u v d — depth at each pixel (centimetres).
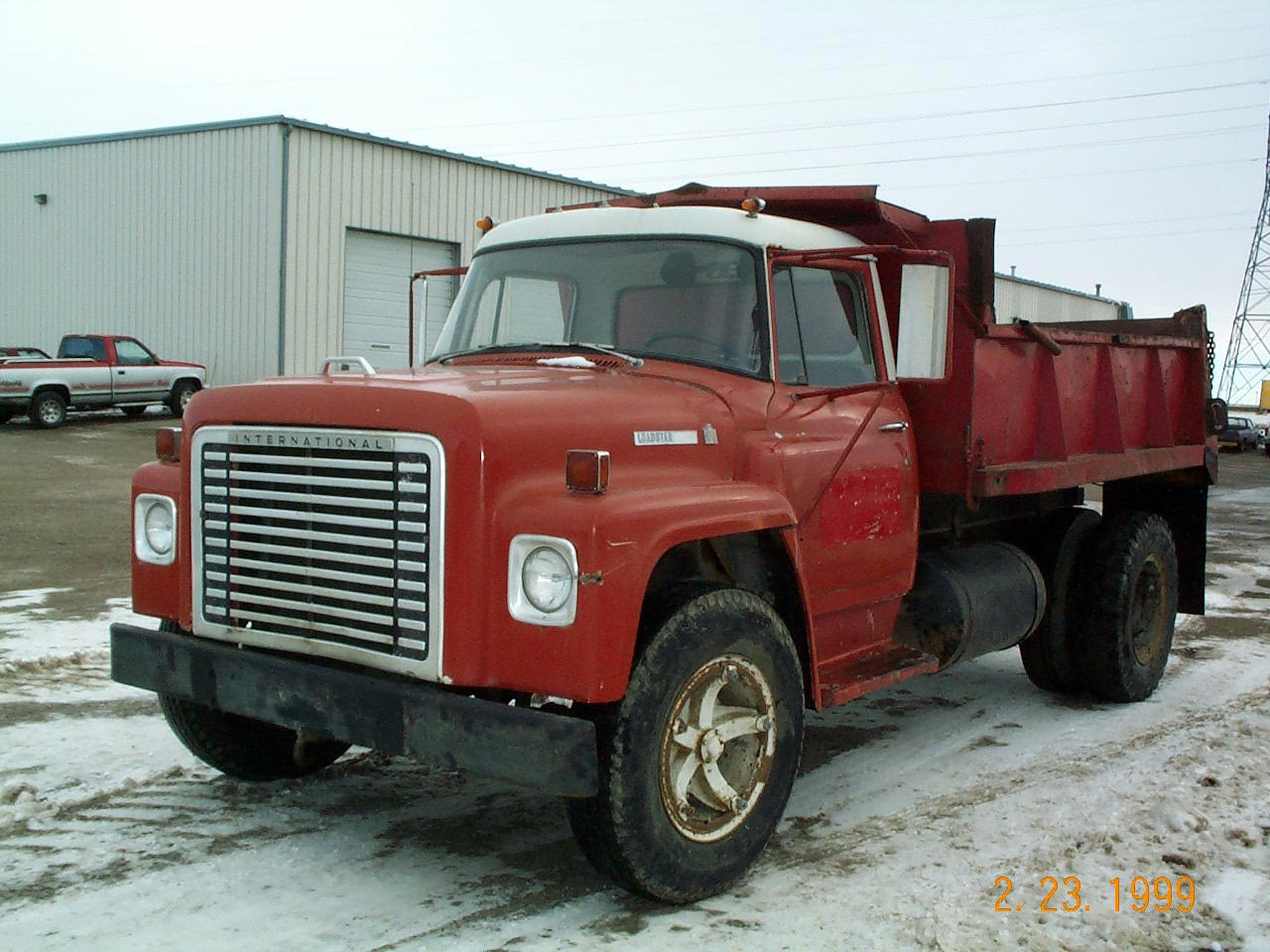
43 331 2998
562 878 430
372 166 2545
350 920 391
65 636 772
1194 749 605
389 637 384
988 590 603
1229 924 399
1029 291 3634
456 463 371
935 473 577
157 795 502
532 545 370
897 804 521
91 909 393
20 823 465
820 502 493
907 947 378
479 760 366
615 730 378
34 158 2972
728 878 415
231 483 422
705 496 414
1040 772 569
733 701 426
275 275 2445
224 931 380
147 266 2730
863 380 546
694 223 515
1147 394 747
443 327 572
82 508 1392
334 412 393
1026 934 387
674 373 478
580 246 537
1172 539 739
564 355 506
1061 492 706
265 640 416
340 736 393
